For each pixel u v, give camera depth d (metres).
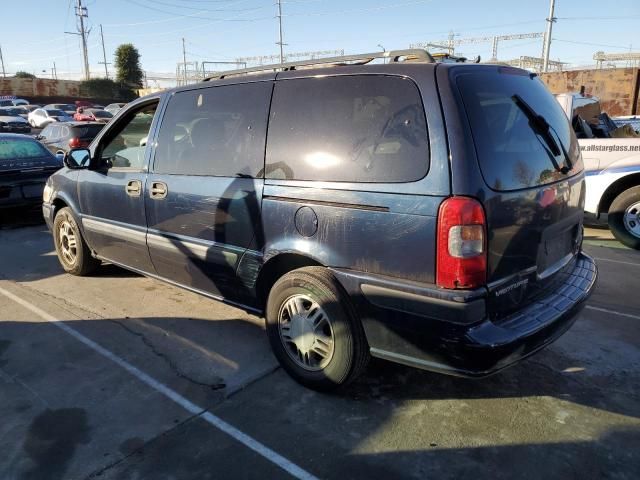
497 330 2.57
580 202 3.47
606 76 22.72
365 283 2.81
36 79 50.28
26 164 7.78
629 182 6.73
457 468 2.57
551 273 3.12
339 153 2.93
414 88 2.71
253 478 2.51
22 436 2.81
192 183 3.75
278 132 3.25
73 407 3.08
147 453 2.69
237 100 3.54
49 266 5.86
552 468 2.57
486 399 3.16
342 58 3.18
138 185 4.23
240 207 3.41
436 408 3.07
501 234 2.62
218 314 4.45
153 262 4.30
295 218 3.10
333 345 3.04
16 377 3.42
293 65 3.39
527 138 2.92
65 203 5.39
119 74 58.31
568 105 7.04
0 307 4.61
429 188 2.57
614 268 5.76
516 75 3.16
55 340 3.96
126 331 4.11
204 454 2.68
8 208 7.46
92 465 2.60
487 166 2.58
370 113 2.85
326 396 3.19
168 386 3.31
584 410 3.05
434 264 2.57
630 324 4.23
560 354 3.72
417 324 2.66
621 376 3.43
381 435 2.82
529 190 2.79
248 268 3.45
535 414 3.01
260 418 2.97
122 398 3.18
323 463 2.61
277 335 3.34
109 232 4.67
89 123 14.14
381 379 3.38
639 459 2.63
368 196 2.77
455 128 2.54
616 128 8.11
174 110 4.03
